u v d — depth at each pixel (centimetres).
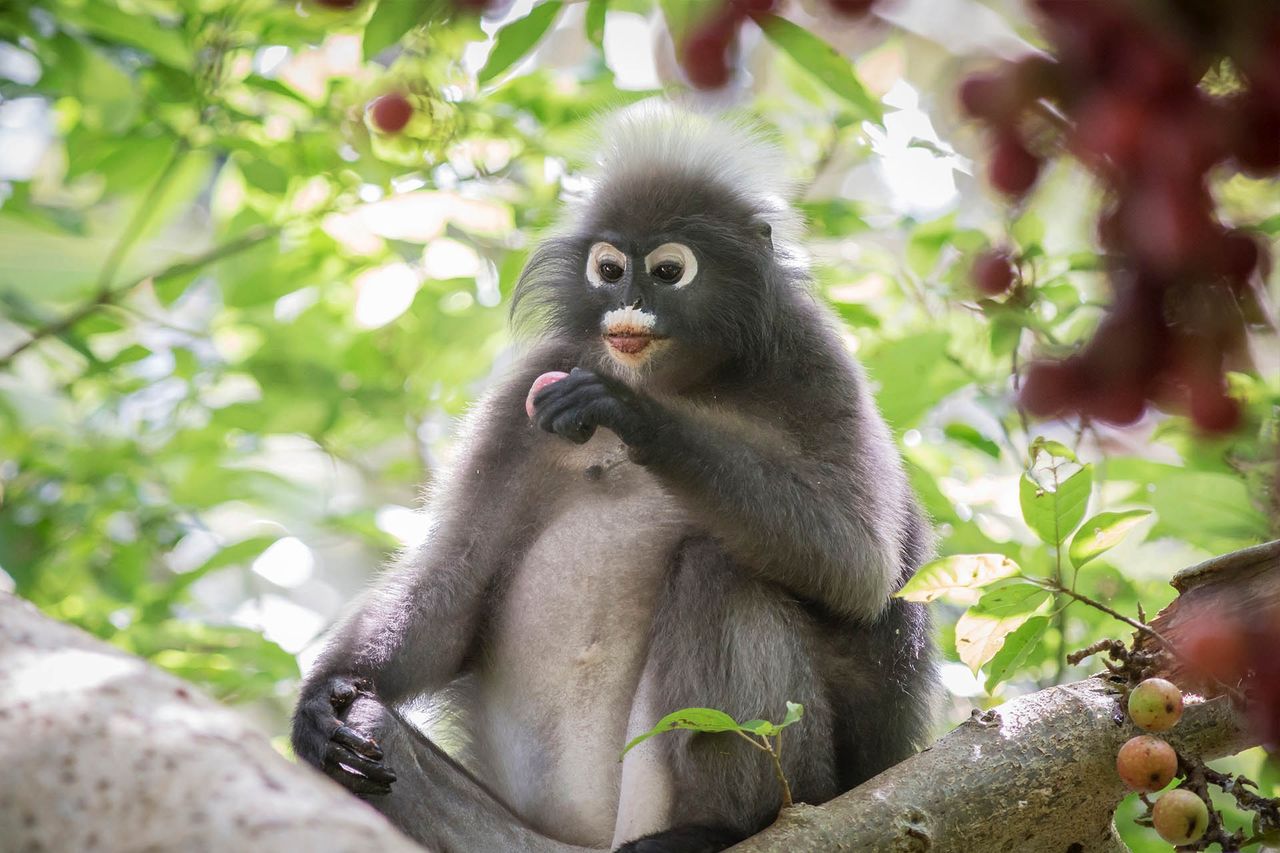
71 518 1291
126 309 1216
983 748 709
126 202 1304
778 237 1002
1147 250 575
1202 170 558
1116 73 559
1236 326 622
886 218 1310
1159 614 713
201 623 1233
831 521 863
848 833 682
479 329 1347
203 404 1395
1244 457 895
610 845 898
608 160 988
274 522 1430
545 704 914
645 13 1198
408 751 834
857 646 907
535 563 929
